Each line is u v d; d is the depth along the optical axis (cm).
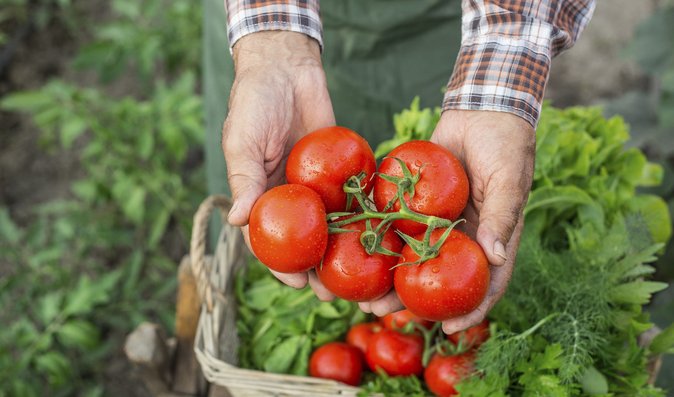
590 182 174
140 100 352
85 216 275
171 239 304
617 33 367
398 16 208
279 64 138
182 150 262
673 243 253
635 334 147
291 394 151
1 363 227
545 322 148
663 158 309
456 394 149
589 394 141
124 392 262
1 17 362
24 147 335
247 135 130
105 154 286
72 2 380
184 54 324
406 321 159
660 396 144
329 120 143
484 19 135
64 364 231
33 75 359
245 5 143
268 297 177
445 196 111
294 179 116
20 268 257
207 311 156
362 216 111
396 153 115
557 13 135
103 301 239
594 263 154
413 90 221
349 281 111
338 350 163
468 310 110
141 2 348
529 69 130
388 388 154
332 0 207
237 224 118
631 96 303
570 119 188
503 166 124
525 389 140
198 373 181
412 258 110
